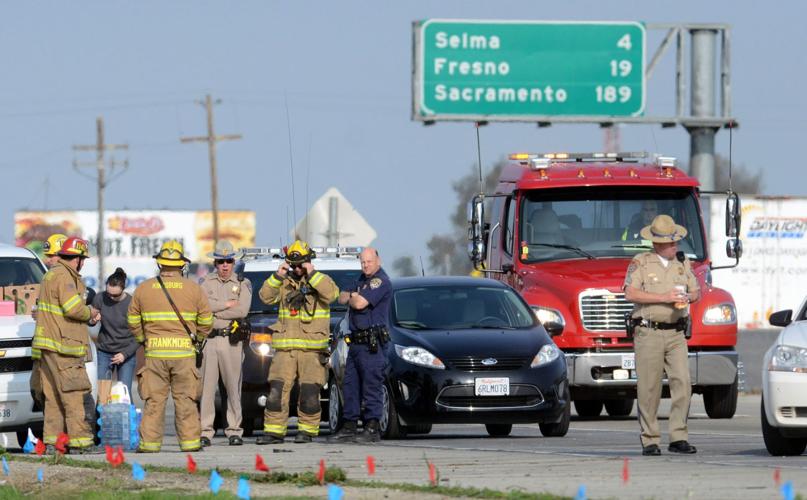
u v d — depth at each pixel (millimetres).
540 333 55812
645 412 43000
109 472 38375
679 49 118625
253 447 49125
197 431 47594
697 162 118625
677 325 42906
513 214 68688
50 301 48625
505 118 119688
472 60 119938
